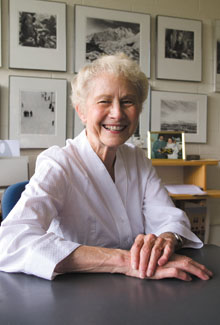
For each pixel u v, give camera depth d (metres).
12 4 2.40
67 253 0.79
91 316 0.55
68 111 2.57
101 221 1.13
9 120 2.43
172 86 2.79
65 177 1.08
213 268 0.83
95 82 1.03
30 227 0.85
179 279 0.75
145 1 2.71
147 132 2.63
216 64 2.87
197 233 2.63
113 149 1.16
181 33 2.78
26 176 2.26
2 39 2.41
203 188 2.57
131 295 0.65
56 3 2.49
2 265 0.80
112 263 0.79
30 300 0.62
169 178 2.82
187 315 0.56
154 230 1.21
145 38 2.69
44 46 2.47
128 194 1.24
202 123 2.85
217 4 2.90
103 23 2.59
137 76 1.04
